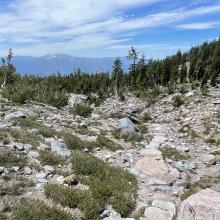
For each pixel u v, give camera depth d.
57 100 44.00
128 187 12.77
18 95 35.03
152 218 10.52
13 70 65.44
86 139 20.50
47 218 8.72
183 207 9.91
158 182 14.05
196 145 25.08
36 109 30.55
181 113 42.72
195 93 53.66
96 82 107.88
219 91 53.84
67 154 15.09
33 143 15.41
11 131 16.36
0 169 11.37
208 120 34.78
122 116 38.31
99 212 10.16
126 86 90.31
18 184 10.71
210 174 17.25
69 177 11.90
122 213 10.56
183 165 18.11
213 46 95.62
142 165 16.34
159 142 24.19
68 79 117.44
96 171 13.53
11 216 8.33
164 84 79.12
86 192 10.84
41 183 11.21
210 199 9.61
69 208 9.89
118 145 20.77
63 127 22.66
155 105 53.88
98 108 68.81
